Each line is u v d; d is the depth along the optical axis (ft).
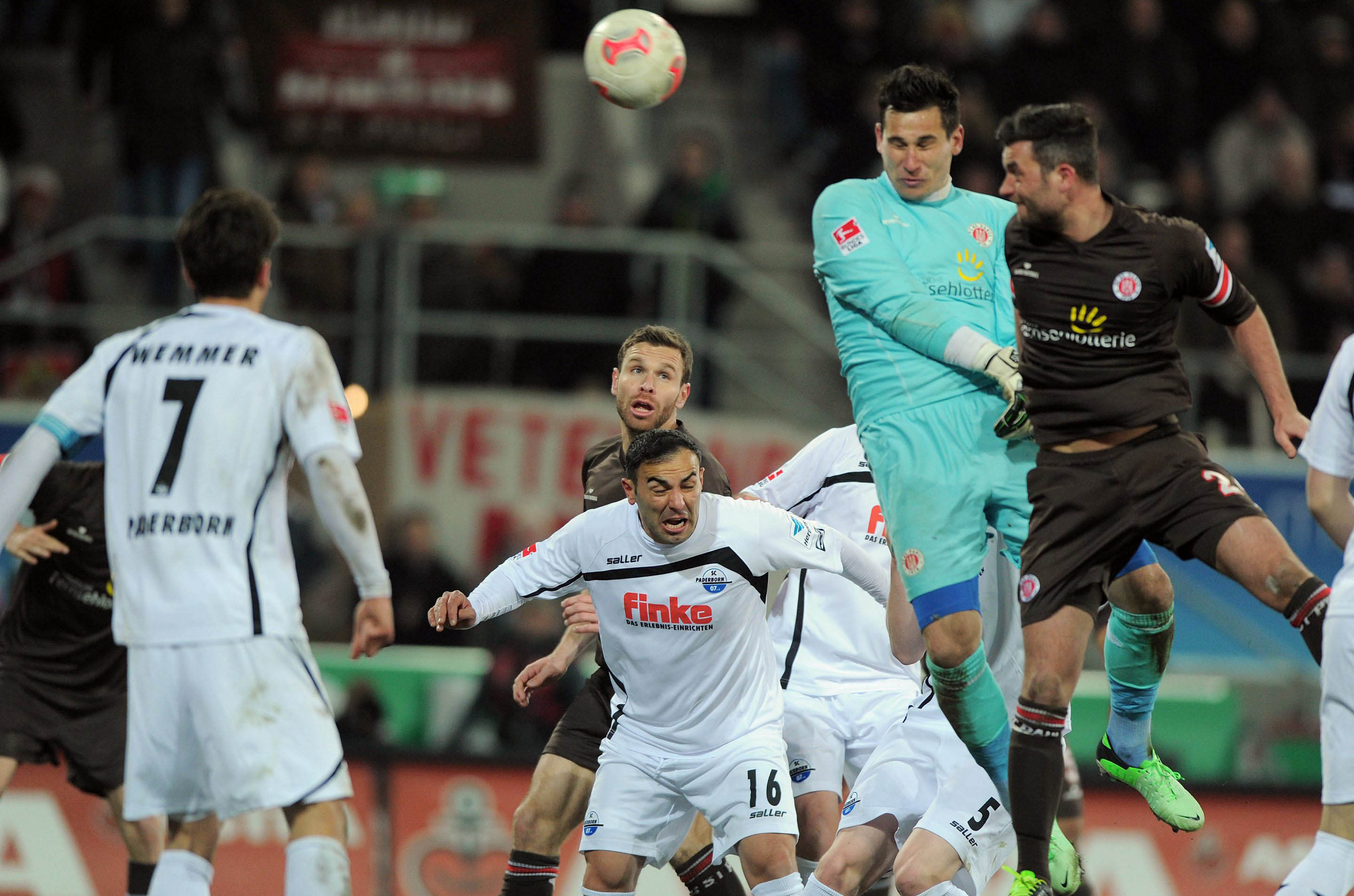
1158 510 51.01
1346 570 51.08
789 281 137.90
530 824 65.10
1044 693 50.98
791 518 61.67
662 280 130.82
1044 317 51.13
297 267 127.65
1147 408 50.88
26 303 129.29
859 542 69.51
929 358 54.08
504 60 136.67
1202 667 124.36
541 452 127.03
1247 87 154.51
